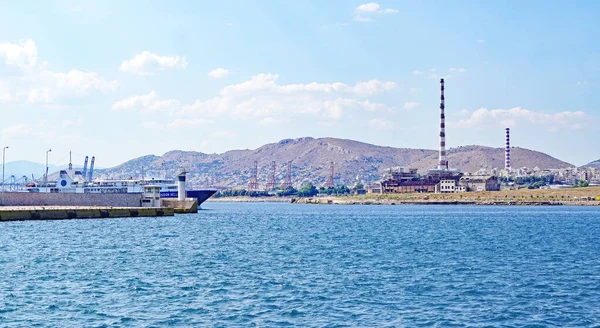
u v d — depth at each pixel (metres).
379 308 70.12
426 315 67.19
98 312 67.56
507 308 70.44
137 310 68.56
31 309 68.69
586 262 108.19
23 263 103.31
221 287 81.50
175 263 104.38
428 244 141.12
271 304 71.62
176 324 63.06
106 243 137.12
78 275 90.88
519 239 157.00
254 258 111.81
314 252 122.25
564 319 65.81
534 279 88.94
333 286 82.56
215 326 62.50
